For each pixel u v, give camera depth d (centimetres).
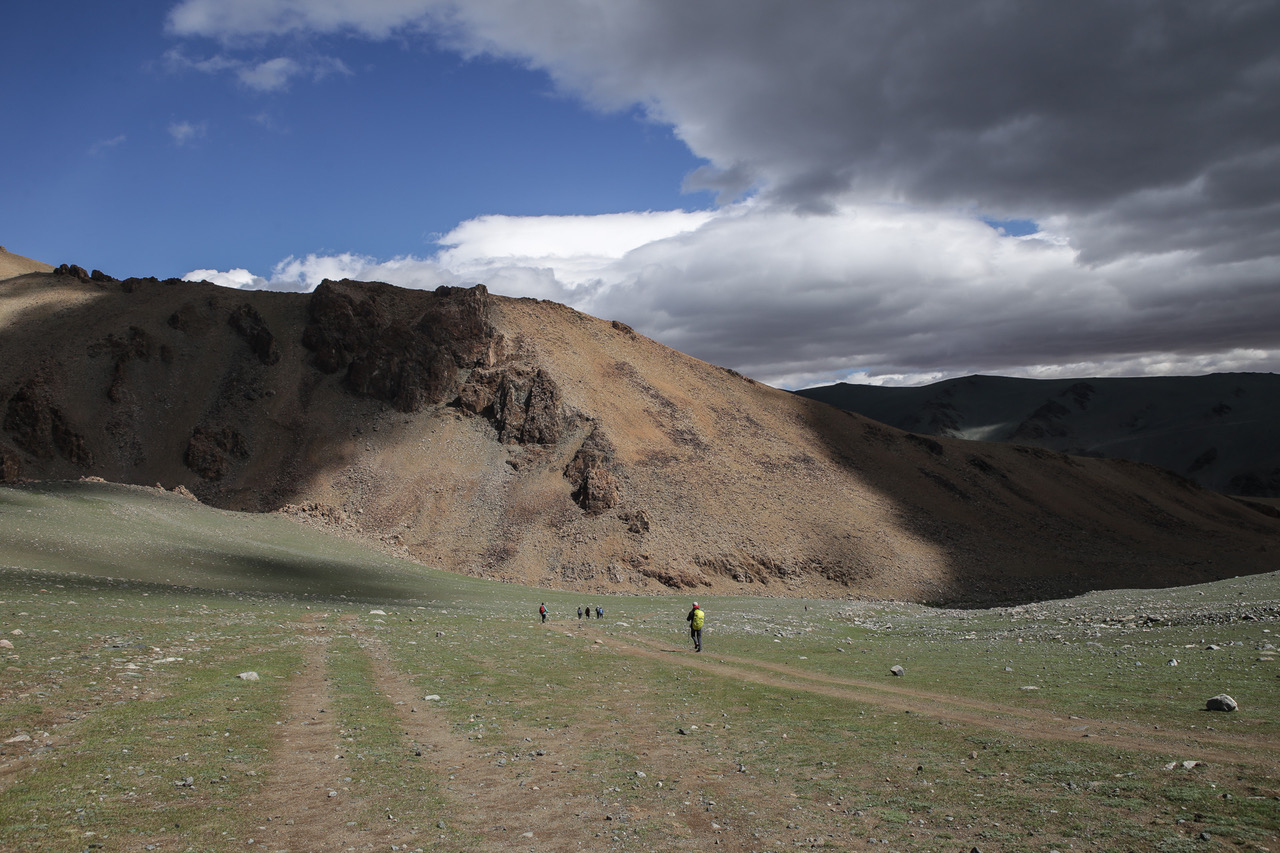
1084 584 13700
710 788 1289
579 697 2211
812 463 16725
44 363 14362
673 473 14275
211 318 16950
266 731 1570
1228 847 903
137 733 1418
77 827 969
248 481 13588
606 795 1245
